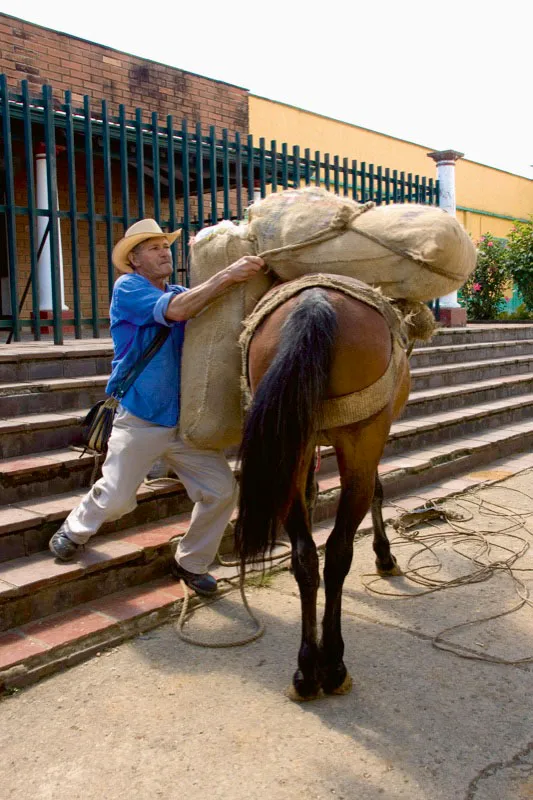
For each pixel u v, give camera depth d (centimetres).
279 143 1368
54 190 601
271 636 336
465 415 706
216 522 363
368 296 265
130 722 270
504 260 1450
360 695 288
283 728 266
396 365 277
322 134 1473
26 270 936
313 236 300
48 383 473
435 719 271
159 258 357
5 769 245
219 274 305
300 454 238
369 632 343
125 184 646
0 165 866
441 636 338
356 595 386
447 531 493
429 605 373
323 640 287
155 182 670
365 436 263
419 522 508
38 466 401
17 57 888
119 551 370
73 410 482
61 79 932
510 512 532
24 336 805
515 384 859
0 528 350
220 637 334
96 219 631
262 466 238
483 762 246
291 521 277
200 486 354
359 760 247
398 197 993
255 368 267
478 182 2080
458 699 285
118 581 367
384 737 260
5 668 291
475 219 2088
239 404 321
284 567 415
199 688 293
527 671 306
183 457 350
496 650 324
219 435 326
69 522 356
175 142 742
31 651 302
